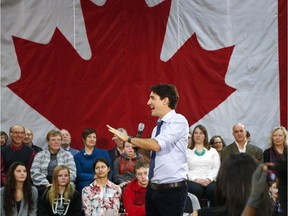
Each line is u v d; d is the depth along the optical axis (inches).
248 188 122.1
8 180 305.1
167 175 209.2
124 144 346.0
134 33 385.1
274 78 377.1
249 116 378.0
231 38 379.6
